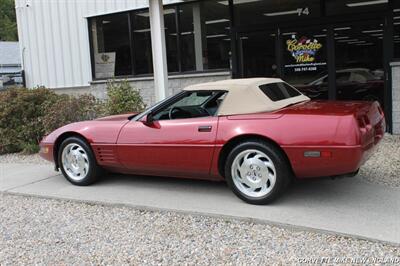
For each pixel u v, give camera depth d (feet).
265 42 33.73
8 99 31.89
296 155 15.53
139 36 39.19
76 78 42.93
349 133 14.85
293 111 16.21
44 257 13.47
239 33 34.58
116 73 40.78
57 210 17.89
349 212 15.37
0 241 14.96
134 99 31.81
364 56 30.14
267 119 16.20
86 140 20.22
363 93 30.50
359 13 29.89
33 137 31.86
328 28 31.22
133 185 20.38
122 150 19.21
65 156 21.09
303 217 15.08
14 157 30.30
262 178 16.38
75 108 30.58
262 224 14.96
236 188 16.90
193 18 36.24
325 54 31.58
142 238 14.48
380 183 18.63
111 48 40.78
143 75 39.11
